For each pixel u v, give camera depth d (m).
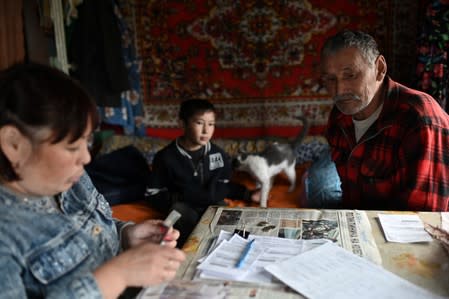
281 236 0.99
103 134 2.95
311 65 2.82
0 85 0.62
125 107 2.88
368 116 1.35
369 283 0.77
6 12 2.19
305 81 2.85
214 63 2.91
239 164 2.20
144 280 0.68
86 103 0.65
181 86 2.97
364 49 1.20
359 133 1.40
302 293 0.74
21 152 0.62
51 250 0.70
